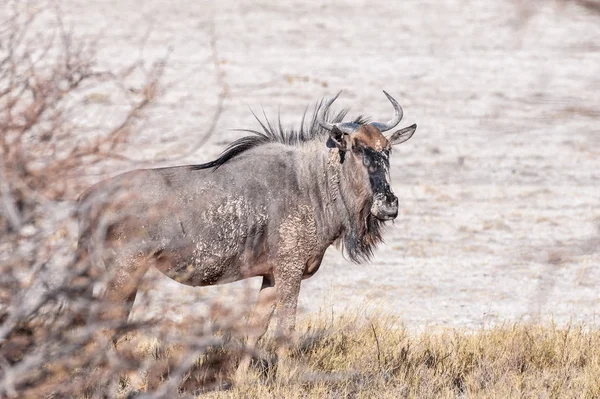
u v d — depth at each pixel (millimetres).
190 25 117812
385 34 120812
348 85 93750
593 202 59812
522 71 101625
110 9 121188
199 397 26266
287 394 26547
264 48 109188
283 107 82375
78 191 20953
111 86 71750
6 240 19234
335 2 139625
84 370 21328
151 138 33219
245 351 27516
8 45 24297
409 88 93812
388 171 29125
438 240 50594
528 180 65000
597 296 41250
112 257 27000
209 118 74625
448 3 141125
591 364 29781
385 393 26828
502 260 46969
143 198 27422
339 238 30391
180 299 28891
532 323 33125
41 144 20141
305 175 29422
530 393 27406
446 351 30844
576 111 23078
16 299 19188
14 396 19812
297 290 29453
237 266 28969
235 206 28422
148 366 23125
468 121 81188
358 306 36469
